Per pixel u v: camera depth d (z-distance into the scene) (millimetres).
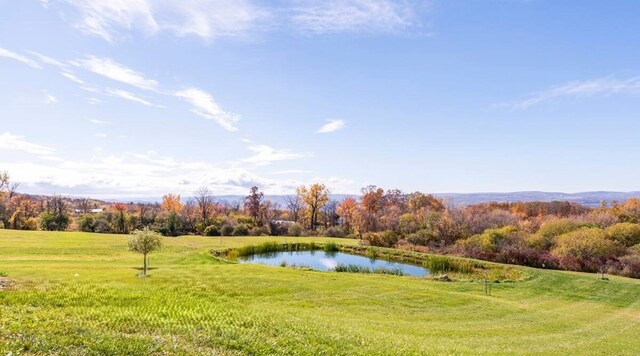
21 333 11102
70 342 10875
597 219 75812
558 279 46375
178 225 98500
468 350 17531
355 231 104688
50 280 27891
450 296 35156
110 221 96938
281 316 19531
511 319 28781
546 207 114375
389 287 37281
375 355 13547
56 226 97250
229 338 13367
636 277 50469
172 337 12961
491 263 58281
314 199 122000
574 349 20688
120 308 18625
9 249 53250
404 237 87000
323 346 13750
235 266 45062
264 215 125562
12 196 107062
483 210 99438
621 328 28109
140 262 49406
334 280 39188
